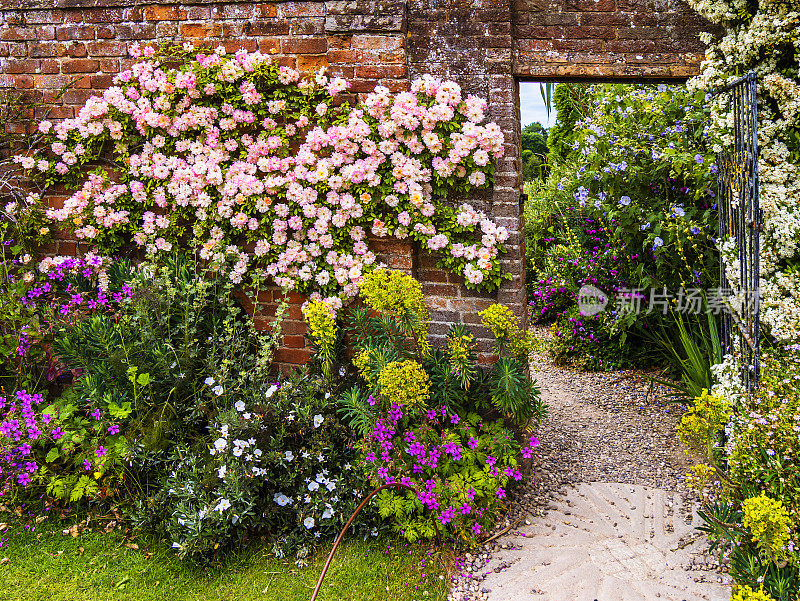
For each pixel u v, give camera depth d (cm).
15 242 396
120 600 254
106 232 387
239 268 367
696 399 273
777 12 304
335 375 344
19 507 312
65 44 376
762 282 331
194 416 323
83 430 312
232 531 288
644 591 257
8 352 358
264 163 355
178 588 262
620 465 380
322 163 347
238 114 357
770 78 315
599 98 572
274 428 315
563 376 563
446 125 336
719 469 278
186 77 352
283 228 361
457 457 300
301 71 349
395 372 277
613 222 550
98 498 305
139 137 379
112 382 323
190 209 379
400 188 340
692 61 328
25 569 271
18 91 387
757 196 296
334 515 294
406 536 284
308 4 341
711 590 256
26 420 308
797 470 234
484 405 336
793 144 335
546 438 422
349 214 353
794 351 296
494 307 315
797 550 206
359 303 360
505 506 310
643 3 326
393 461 294
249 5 349
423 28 335
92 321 331
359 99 343
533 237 733
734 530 239
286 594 259
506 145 335
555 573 271
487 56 329
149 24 363
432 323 356
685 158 457
